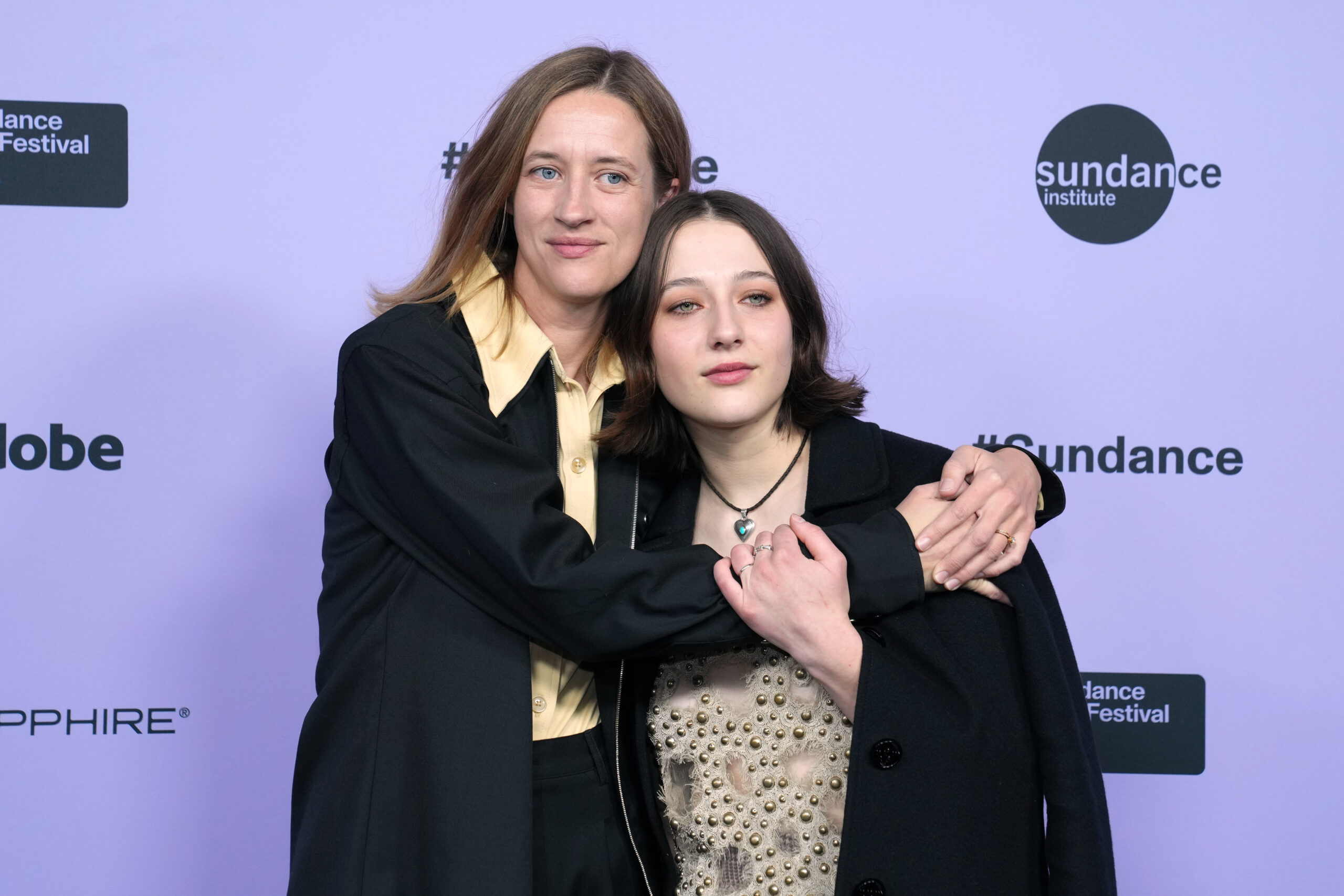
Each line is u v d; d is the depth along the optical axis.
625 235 1.41
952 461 1.35
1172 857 2.12
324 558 1.47
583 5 2.10
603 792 1.44
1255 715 2.12
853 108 2.13
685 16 2.11
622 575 1.23
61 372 2.02
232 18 2.05
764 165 2.12
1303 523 2.12
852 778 1.18
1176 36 2.12
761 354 1.32
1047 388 2.13
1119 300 2.13
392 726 1.29
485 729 1.27
